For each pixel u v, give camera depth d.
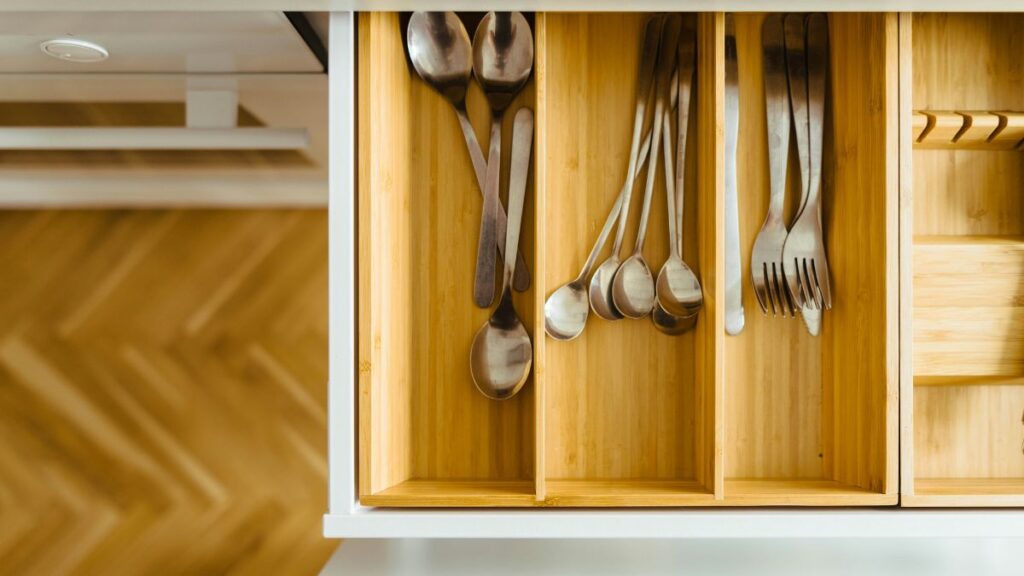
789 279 0.93
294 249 1.90
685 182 0.95
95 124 1.82
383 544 1.03
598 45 0.96
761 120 0.96
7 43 0.96
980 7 0.80
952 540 1.04
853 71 0.89
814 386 0.96
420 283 0.95
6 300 1.85
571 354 0.95
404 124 0.92
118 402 1.87
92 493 1.87
